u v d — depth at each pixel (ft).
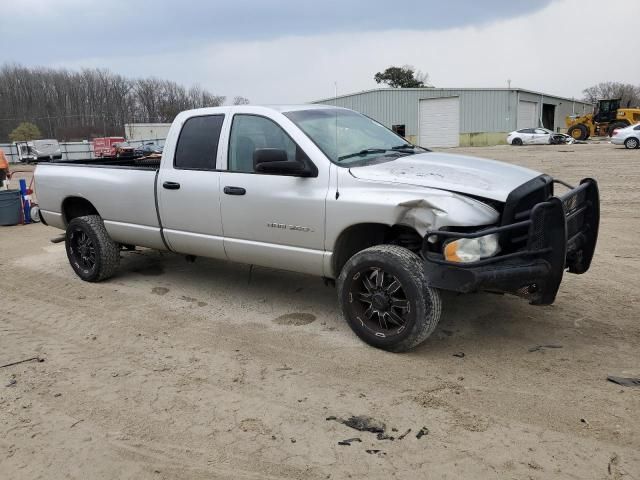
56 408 11.73
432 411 11.15
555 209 11.89
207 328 16.07
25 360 14.16
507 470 9.26
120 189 19.20
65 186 21.13
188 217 17.40
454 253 12.16
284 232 15.19
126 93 280.31
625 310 16.19
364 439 10.30
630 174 49.98
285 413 11.29
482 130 143.84
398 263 13.03
